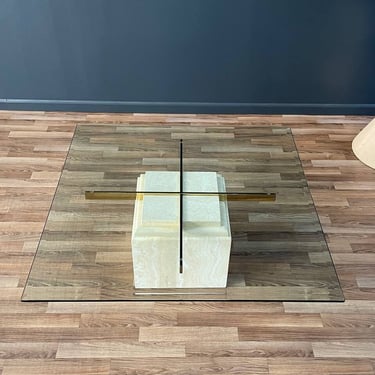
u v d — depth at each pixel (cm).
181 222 144
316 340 148
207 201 152
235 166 191
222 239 142
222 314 154
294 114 260
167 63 246
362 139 230
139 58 245
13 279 165
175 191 155
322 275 161
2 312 153
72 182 184
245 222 176
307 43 240
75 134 208
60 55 242
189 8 229
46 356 142
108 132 210
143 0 226
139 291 155
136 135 209
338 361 143
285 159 197
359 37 237
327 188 209
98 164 191
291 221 177
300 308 156
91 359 142
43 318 152
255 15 231
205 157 196
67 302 155
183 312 154
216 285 155
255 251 168
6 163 219
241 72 250
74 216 175
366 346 147
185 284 154
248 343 147
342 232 187
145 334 148
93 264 162
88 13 229
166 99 259
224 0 226
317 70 249
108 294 154
